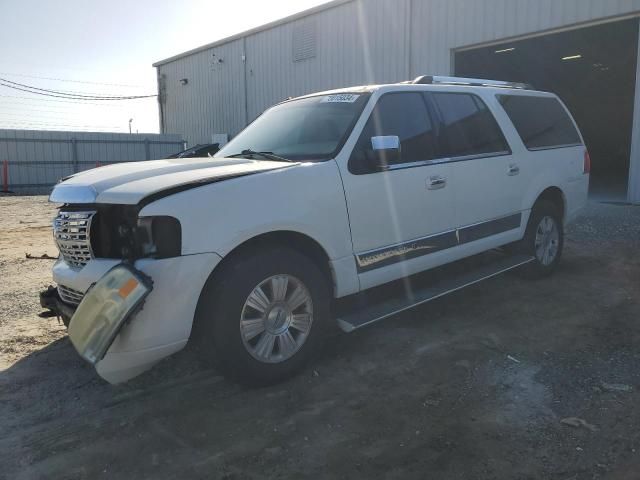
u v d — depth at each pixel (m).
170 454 2.94
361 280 4.07
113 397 3.58
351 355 4.16
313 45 18.97
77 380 3.83
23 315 5.20
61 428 3.22
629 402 3.33
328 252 3.83
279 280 3.58
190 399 3.54
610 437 2.97
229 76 23.72
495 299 5.43
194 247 3.20
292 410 3.37
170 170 3.62
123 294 3.01
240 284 3.38
